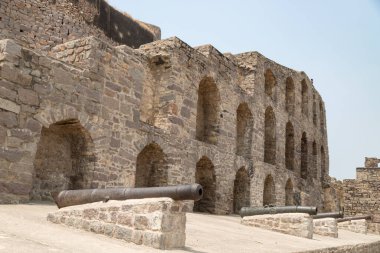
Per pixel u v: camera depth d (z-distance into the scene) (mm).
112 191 8516
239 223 16984
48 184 13727
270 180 26672
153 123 18844
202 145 20172
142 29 29328
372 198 36281
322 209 35031
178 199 7602
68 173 14406
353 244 15469
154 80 19469
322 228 18406
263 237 12742
